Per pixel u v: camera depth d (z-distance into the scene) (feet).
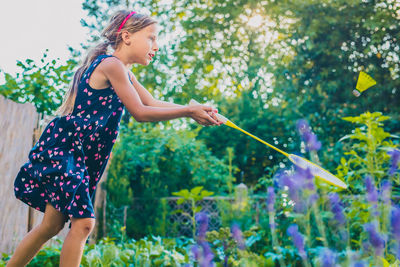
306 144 7.72
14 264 6.15
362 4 24.94
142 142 21.95
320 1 25.23
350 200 9.96
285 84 26.32
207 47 32.94
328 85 24.26
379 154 9.53
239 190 16.46
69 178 5.94
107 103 6.54
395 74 23.93
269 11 30.09
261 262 9.59
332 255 5.82
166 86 31.81
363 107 23.40
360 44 24.77
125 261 9.57
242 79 31.83
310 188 6.91
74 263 5.71
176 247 11.17
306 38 25.38
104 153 6.66
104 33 7.04
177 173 22.17
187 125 29.43
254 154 28.99
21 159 13.43
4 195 12.63
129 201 19.25
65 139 6.31
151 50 6.98
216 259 9.75
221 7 31.86
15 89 16.31
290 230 6.39
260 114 29.50
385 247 6.91
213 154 29.53
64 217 6.21
